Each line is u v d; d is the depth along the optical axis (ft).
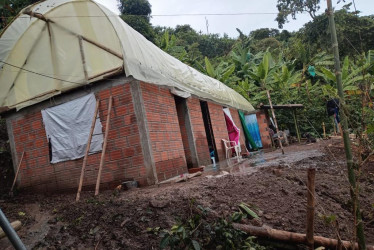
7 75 24.08
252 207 13.05
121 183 20.80
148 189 18.25
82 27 21.76
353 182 7.45
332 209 13.99
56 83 22.54
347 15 73.82
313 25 75.82
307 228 9.88
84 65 21.58
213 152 34.78
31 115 24.04
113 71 20.68
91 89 21.93
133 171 20.58
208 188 15.64
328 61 61.41
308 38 78.38
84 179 21.89
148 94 22.34
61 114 22.77
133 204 13.93
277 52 108.06
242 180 16.94
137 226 12.07
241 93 64.23
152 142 21.03
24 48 23.43
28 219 15.51
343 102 7.56
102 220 13.14
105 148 19.76
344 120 7.57
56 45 22.61
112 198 16.12
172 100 26.30
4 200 20.81
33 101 23.35
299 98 54.75
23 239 13.25
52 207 17.16
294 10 73.20
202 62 113.39
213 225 10.81
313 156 26.20
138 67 21.17
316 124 54.03
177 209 12.92
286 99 57.11
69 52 22.24
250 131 51.39
